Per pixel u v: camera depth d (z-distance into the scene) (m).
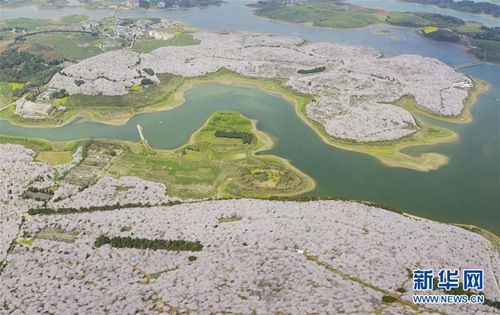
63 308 132.25
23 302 136.00
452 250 156.62
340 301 130.25
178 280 142.62
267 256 152.12
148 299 136.00
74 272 150.25
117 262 154.38
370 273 142.75
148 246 161.50
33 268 153.50
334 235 161.75
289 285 138.25
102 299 135.50
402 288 136.62
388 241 158.75
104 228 173.62
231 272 145.75
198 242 162.25
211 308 129.88
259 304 130.00
